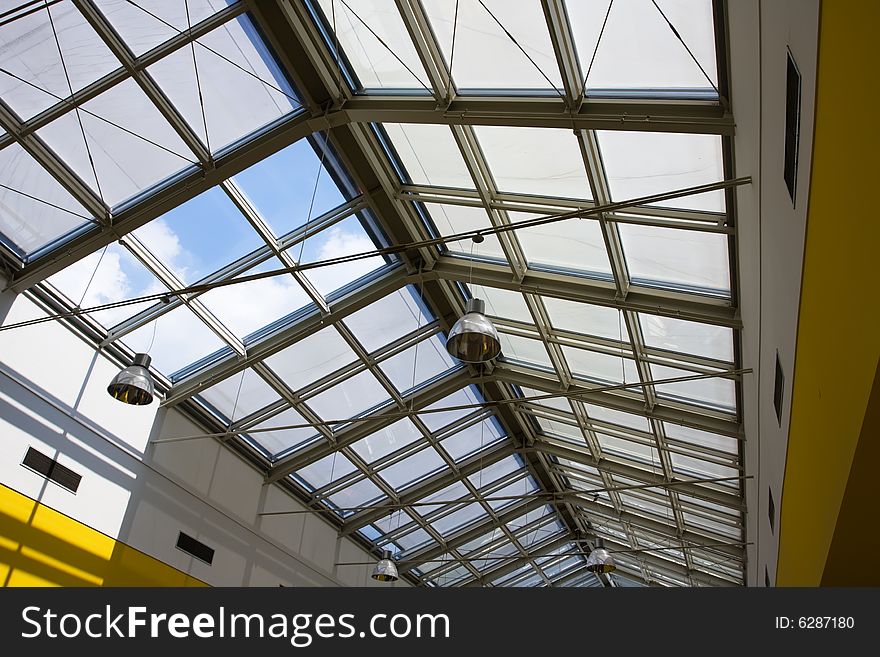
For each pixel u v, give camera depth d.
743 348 12.60
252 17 10.56
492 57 10.30
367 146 12.45
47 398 13.35
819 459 6.86
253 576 18.14
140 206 12.39
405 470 20.94
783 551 11.09
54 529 13.12
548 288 13.70
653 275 12.71
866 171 4.11
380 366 17.11
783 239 7.16
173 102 11.31
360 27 10.71
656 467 19.23
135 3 10.06
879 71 3.66
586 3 9.07
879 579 7.00
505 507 24.61
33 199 11.99
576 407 17.91
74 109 11.02
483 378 17.86
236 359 15.80
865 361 4.66
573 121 10.10
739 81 8.26
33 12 9.33
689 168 10.44
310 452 19.03
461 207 13.20
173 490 16.02
